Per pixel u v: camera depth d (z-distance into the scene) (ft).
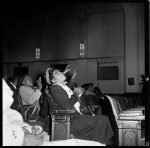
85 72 37.86
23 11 42.45
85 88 26.12
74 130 11.33
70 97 11.78
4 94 3.68
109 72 36.60
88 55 37.81
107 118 11.78
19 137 3.45
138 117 12.71
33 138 3.68
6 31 43.37
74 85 16.34
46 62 40.57
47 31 40.88
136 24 35.32
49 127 10.99
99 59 37.19
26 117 12.81
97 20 37.55
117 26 36.29
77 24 38.81
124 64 35.78
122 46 35.96
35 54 41.37
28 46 42.09
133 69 35.24
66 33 39.50
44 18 41.04
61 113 10.72
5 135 3.34
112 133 11.71
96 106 17.29
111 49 36.55
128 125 12.79
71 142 3.50
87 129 11.35
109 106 14.16
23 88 15.20
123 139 12.82
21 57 42.45
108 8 36.88
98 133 11.32
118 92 35.78
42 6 41.01
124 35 35.91
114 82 36.17
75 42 38.83
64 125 10.69
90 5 37.93
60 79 12.09
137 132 12.62
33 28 41.86
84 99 16.29
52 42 40.42
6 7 42.55
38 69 41.11
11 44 43.19
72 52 38.93
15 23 42.93
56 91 11.21
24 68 42.19
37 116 12.82
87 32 38.09
